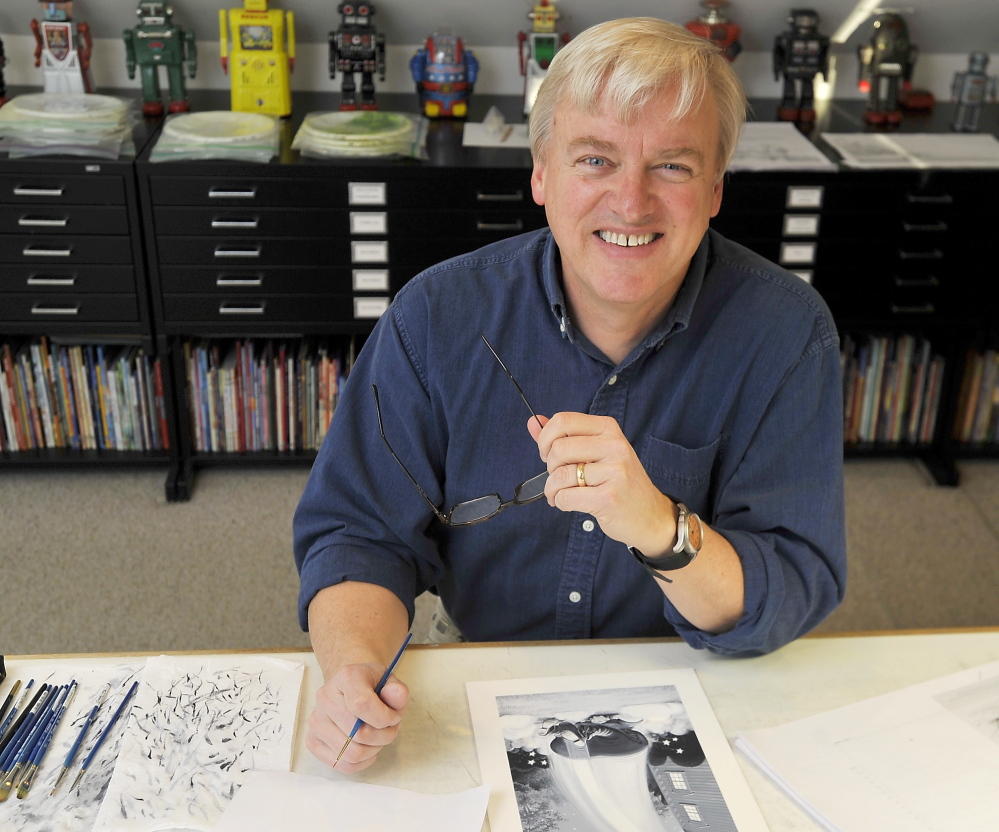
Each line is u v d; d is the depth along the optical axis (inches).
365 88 115.5
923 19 121.0
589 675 46.8
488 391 51.6
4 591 101.2
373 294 111.0
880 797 40.1
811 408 51.4
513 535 52.7
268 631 97.7
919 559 112.1
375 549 50.7
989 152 113.2
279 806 39.2
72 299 109.3
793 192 108.3
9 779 39.9
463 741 43.0
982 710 45.1
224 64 116.5
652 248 45.6
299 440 121.1
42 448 119.6
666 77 42.8
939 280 114.2
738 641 46.8
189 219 105.9
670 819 39.3
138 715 43.4
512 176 105.2
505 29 119.7
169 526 113.0
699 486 52.7
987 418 129.5
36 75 121.0
